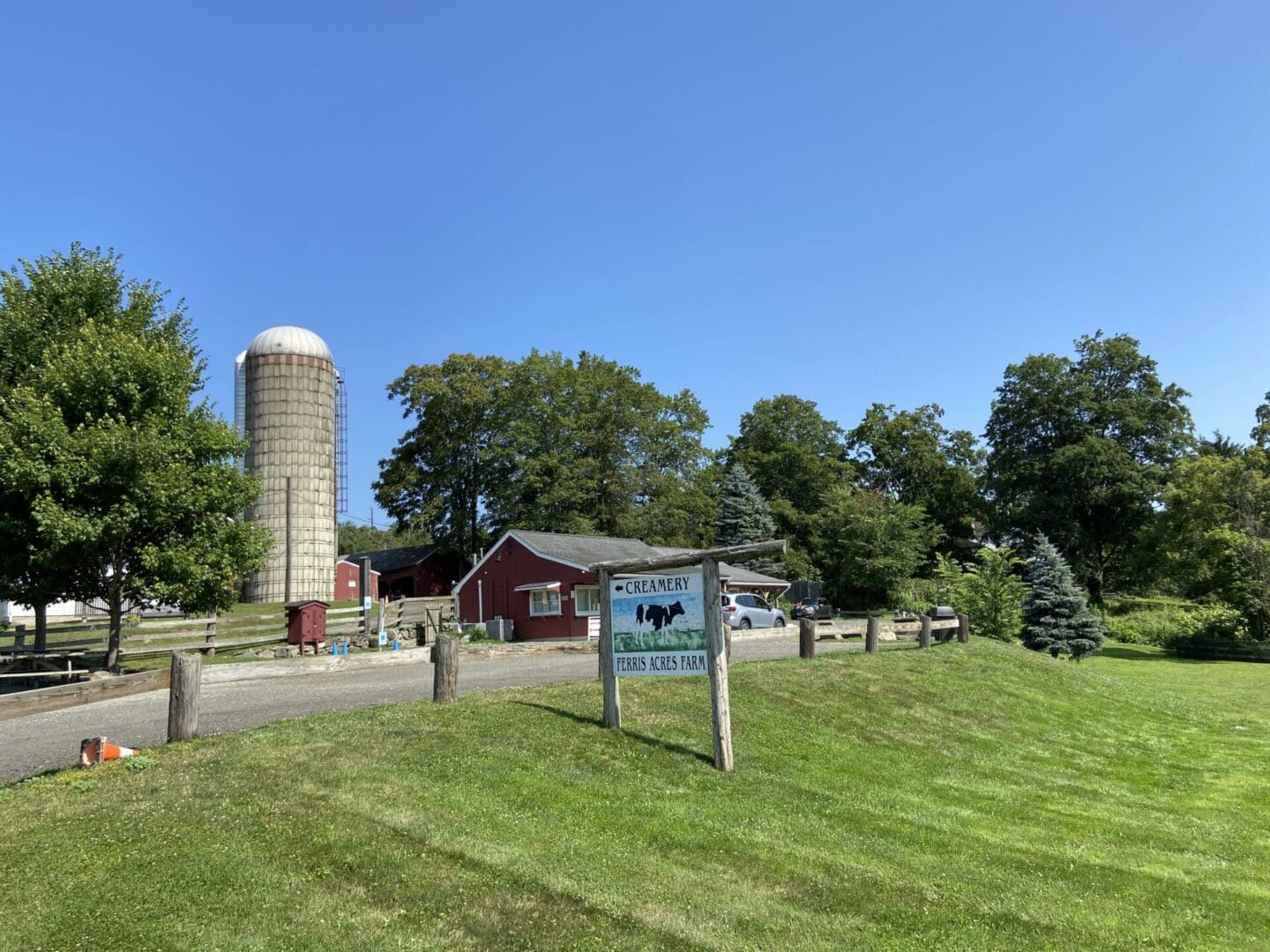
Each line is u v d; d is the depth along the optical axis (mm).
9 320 18844
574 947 4574
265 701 11883
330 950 4383
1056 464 54250
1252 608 35812
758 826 6758
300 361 45812
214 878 5047
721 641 8555
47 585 17141
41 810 6066
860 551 51312
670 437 53031
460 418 50250
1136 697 16859
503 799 6762
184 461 18109
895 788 8758
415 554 57469
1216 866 7109
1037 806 8750
